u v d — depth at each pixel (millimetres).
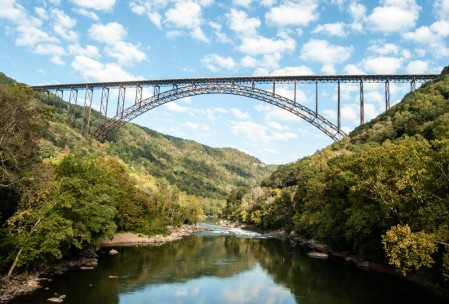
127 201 66438
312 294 32750
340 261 52188
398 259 27688
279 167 167500
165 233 75375
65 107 192125
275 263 49656
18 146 28922
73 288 30656
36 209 31016
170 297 30516
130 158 187000
